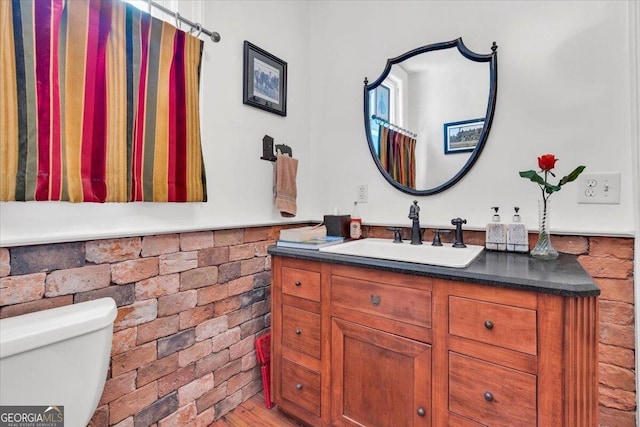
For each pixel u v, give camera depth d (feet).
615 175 4.03
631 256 3.93
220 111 5.12
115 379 3.89
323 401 4.44
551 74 4.43
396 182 5.80
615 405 4.01
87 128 3.52
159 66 4.17
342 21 6.48
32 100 3.14
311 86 6.91
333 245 5.03
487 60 4.88
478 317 3.23
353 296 4.13
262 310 5.87
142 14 4.00
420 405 3.61
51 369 2.90
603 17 4.10
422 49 5.47
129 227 4.04
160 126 4.18
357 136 6.30
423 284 3.58
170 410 4.45
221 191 5.15
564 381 2.80
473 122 5.02
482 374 3.21
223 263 5.17
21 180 3.07
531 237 4.57
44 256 3.35
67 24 3.37
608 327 4.05
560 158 4.38
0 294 3.09
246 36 5.54
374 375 3.99
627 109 3.96
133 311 4.06
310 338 4.57
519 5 4.64
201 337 4.85
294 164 6.20
